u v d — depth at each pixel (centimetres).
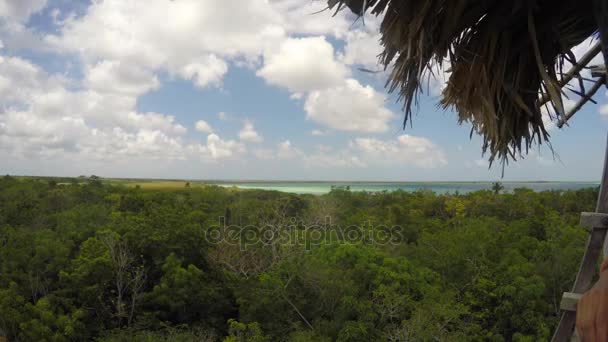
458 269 2958
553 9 183
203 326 2778
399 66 195
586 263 203
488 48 191
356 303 2430
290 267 2855
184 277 2814
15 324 2423
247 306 2753
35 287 2830
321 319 2572
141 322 2645
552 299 2756
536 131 222
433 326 2158
